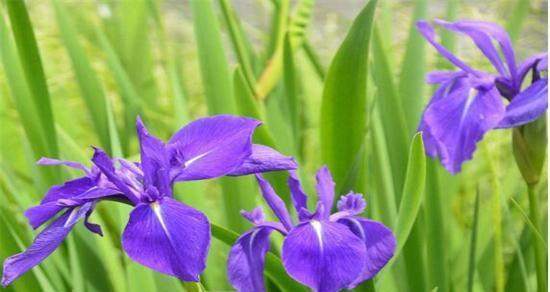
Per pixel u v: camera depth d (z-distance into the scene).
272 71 1.03
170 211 0.64
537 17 1.56
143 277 0.84
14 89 0.94
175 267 0.62
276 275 0.74
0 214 0.83
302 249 0.65
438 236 0.90
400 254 0.89
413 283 0.86
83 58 1.02
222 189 0.91
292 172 0.70
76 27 1.41
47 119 0.89
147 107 1.16
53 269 0.89
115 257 0.90
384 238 0.68
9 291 0.83
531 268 0.94
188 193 0.91
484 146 0.96
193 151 0.67
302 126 1.21
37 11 1.47
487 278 0.99
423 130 0.85
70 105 1.36
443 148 0.81
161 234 0.63
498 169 1.20
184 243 0.63
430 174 0.90
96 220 0.91
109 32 1.32
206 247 0.62
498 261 0.90
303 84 1.24
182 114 0.98
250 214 0.69
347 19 1.62
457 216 1.19
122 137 1.05
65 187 0.69
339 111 0.85
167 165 0.66
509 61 0.84
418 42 0.98
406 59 0.98
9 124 1.17
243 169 0.67
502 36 0.84
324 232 0.66
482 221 1.04
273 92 1.02
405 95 0.98
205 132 0.67
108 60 1.06
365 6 0.83
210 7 0.94
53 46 1.45
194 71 1.46
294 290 0.74
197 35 0.94
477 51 1.42
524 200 1.08
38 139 0.94
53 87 1.33
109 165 0.67
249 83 1.00
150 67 1.24
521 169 0.82
